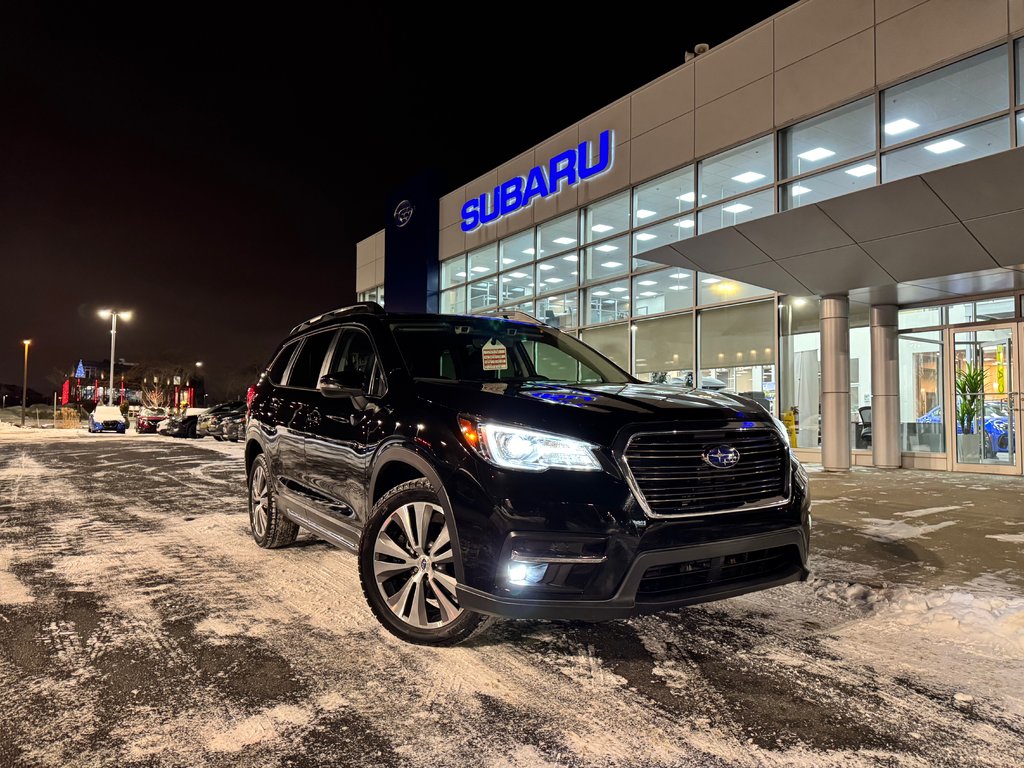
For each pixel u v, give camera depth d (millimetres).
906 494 8234
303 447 4570
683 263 11289
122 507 7551
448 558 3162
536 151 18875
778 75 12656
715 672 2988
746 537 3018
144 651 3193
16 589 4227
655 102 15203
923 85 10648
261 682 2850
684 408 3176
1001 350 10805
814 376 12547
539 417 3010
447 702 2674
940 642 3350
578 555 2805
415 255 24156
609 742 2365
